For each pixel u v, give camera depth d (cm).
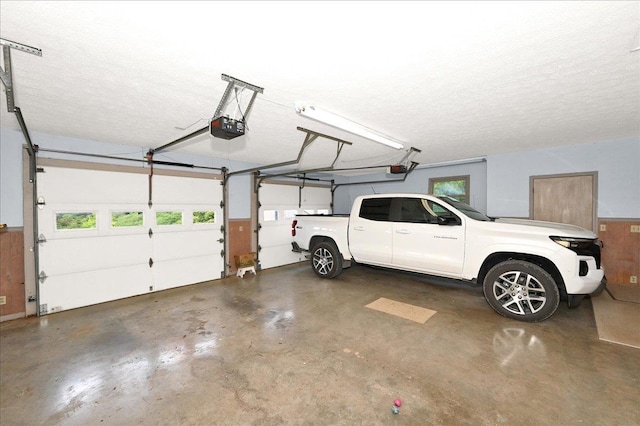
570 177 528
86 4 148
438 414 207
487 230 398
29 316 397
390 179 813
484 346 304
